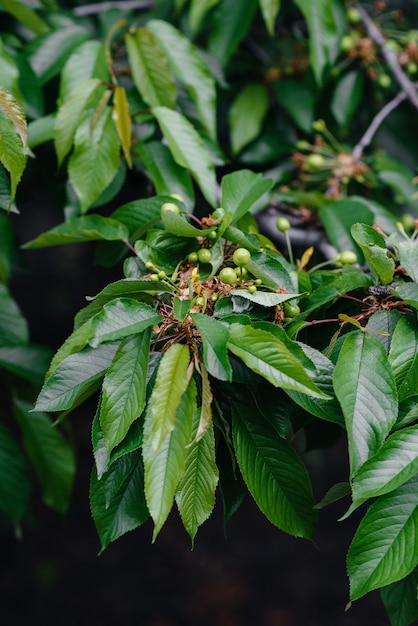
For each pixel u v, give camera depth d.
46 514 4.09
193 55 1.40
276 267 1.13
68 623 3.41
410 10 2.40
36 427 1.53
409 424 1.09
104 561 3.82
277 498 1.10
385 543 1.03
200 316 1.04
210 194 1.30
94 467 1.11
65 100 1.29
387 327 1.10
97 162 1.29
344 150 1.77
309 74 1.80
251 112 1.74
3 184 1.20
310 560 3.77
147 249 1.14
